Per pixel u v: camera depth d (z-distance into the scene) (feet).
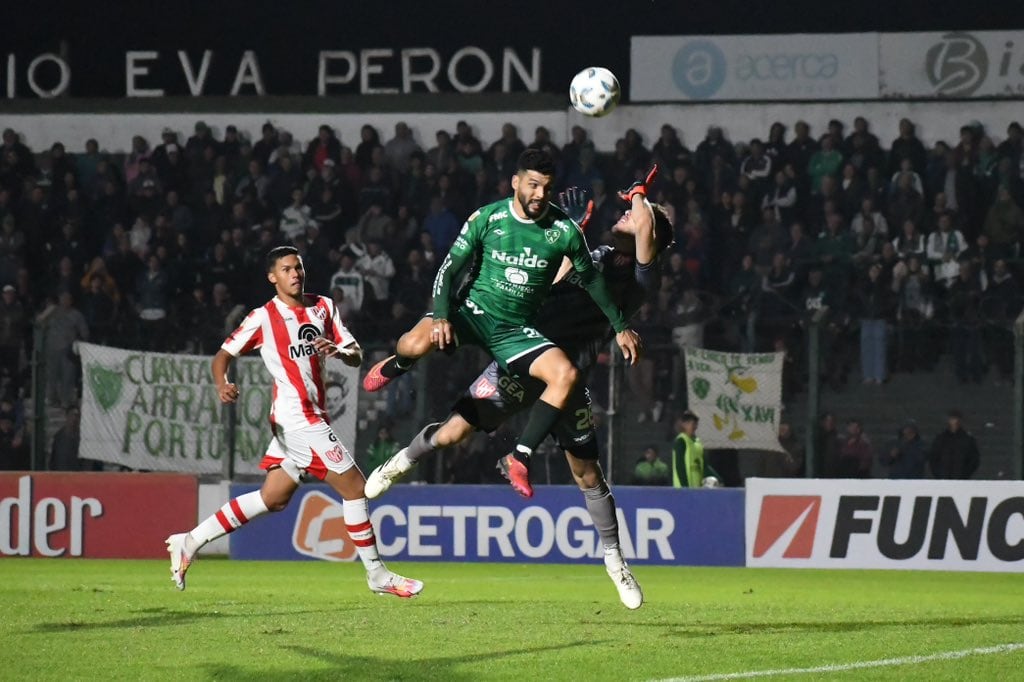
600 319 54.95
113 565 93.61
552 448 109.29
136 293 130.11
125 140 151.02
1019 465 95.66
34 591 67.67
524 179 48.42
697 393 101.09
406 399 114.21
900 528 92.58
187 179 142.41
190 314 127.44
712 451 107.76
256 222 136.67
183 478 99.86
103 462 104.22
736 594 73.20
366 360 118.73
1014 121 138.31
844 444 107.14
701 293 123.75
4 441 116.88
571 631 51.49
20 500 100.48
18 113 151.74
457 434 53.16
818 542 93.81
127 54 157.28
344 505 57.16
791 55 141.90
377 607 60.44
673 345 103.24
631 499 96.12
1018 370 96.02
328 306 59.36
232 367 102.01
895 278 119.03
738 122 142.61
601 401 111.96
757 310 119.65
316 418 58.23
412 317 119.03
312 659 44.21
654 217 53.93
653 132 144.05
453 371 106.32
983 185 129.39
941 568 91.81
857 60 140.77
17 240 138.41
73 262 137.28
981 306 117.08
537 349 50.31
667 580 83.92
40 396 103.35
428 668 42.55
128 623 53.36
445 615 56.70
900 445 108.37
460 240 50.24
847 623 55.01
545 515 96.27
